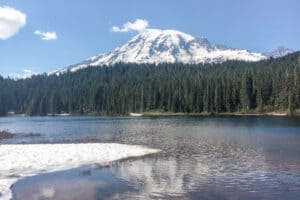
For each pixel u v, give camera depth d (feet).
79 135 209.87
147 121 381.19
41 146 139.13
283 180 80.28
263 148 135.33
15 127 306.96
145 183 79.05
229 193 70.23
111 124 332.80
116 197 68.44
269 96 537.24
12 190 74.08
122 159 111.24
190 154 121.70
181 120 386.52
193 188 74.28
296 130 220.23
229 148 136.87
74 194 70.79
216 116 483.51
